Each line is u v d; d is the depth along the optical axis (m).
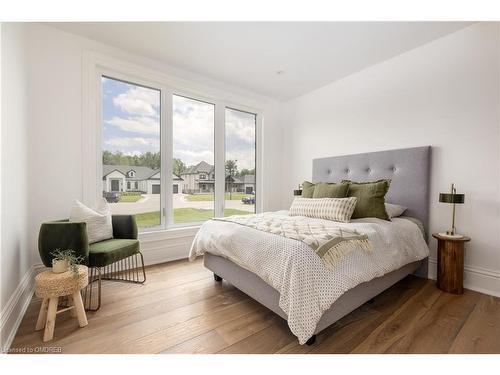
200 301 1.94
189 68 3.02
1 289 1.38
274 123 4.12
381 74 2.84
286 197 4.18
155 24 2.19
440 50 2.37
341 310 1.48
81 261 1.76
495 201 2.07
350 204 2.22
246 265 1.69
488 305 1.86
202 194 3.39
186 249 3.11
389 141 2.77
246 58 2.78
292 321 1.26
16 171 1.73
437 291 2.12
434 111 2.41
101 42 2.48
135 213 2.83
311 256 1.36
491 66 2.08
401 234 2.03
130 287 2.20
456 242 2.06
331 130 3.44
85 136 2.41
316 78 3.28
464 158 2.23
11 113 1.64
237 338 1.47
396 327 1.57
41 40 2.18
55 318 1.53
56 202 2.26
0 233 1.38
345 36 2.34
